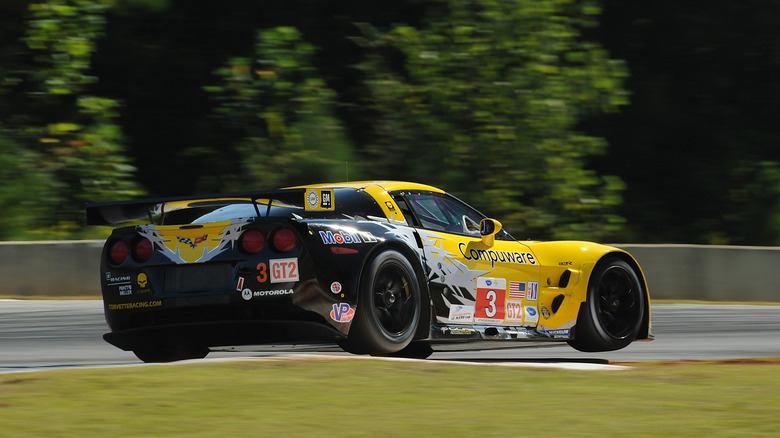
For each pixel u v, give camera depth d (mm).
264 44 66188
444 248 24391
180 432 13789
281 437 13508
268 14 75312
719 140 82562
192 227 22453
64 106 66312
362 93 69188
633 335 28500
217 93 72750
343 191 24172
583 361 26359
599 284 27797
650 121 82188
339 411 15508
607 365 22250
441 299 24016
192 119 74125
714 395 17547
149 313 22719
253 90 64875
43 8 64250
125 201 23125
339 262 21844
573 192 67312
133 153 73562
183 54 73812
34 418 14742
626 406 16250
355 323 22094
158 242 22703
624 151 82625
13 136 62875
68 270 43906
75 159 62406
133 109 73688
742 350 31438
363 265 22109
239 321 21781
